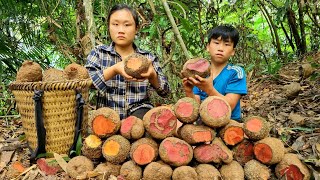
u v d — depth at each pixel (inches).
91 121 81.4
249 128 79.4
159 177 75.7
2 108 149.3
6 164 93.4
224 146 79.4
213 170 76.4
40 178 83.7
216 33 99.4
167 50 137.4
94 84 95.0
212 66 103.1
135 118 81.2
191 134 77.2
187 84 90.9
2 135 123.4
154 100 145.8
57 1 151.8
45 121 90.0
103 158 84.9
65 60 196.1
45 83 87.6
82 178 77.4
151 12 138.6
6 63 147.7
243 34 197.6
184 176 74.2
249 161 80.2
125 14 101.1
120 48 105.3
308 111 121.2
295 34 236.4
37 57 160.9
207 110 77.7
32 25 172.2
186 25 126.4
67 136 92.7
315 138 95.6
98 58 105.3
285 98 140.8
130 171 78.0
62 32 159.9
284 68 195.2
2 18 154.6
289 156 80.2
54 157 88.8
